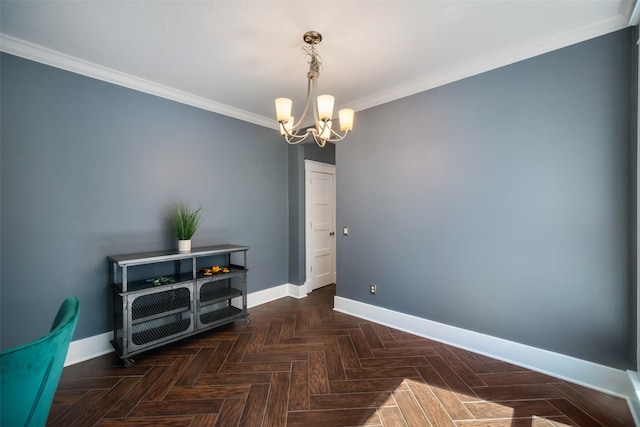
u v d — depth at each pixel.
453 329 2.49
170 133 2.85
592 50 1.87
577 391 1.84
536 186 2.09
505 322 2.23
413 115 2.72
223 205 3.30
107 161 2.44
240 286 3.05
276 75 2.52
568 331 1.98
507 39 2.01
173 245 2.86
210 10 1.69
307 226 4.15
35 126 2.09
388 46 2.08
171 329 2.50
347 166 3.26
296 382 1.95
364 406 1.71
